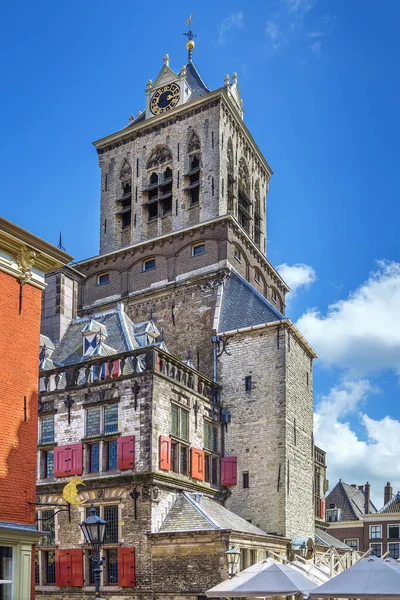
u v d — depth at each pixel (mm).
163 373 34531
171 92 52188
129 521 31766
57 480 34688
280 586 22547
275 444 37688
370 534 72562
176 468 34188
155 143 50969
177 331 44406
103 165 53312
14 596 18234
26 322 20594
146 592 30375
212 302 43719
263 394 38938
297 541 35969
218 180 47312
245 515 37312
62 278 44031
